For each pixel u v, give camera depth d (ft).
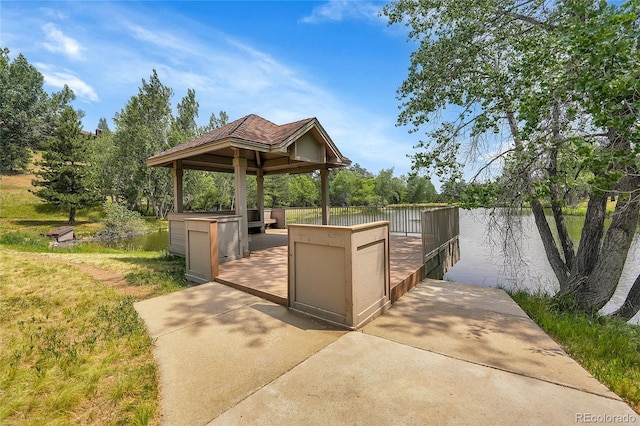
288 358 7.86
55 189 63.77
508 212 17.79
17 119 76.07
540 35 15.35
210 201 86.33
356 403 6.04
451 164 20.47
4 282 14.92
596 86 10.52
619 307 19.08
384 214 34.65
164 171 75.87
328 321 9.95
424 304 12.16
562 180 14.32
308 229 10.34
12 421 5.71
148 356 8.04
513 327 9.82
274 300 12.08
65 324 10.07
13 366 7.47
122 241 47.14
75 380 6.93
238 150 19.16
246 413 5.82
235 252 18.84
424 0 21.21
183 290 13.55
